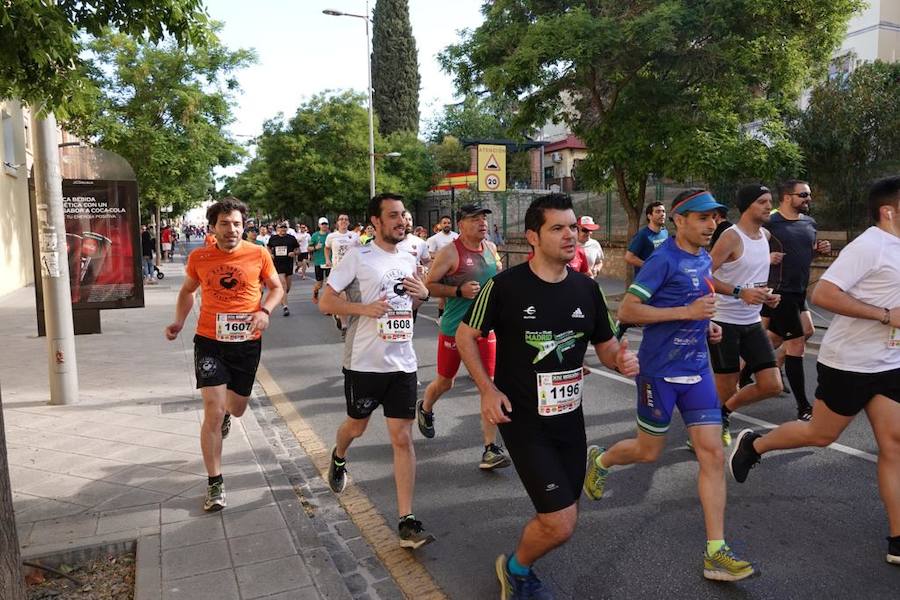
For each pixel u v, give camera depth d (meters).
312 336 11.41
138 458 5.05
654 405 3.69
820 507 4.21
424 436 5.81
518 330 2.98
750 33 12.05
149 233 22.20
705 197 3.66
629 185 15.04
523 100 14.36
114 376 7.91
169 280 22.88
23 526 3.91
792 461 4.95
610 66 12.34
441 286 5.08
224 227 4.20
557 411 2.99
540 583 3.16
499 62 13.86
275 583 3.29
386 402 3.90
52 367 6.54
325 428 6.24
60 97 5.50
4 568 2.76
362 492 4.68
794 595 3.26
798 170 12.88
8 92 5.63
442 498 4.54
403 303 3.90
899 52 24.20
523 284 2.98
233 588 3.24
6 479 2.79
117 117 19.44
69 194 10.19
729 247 4.89
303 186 36.41
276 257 13.84
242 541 3.71
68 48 4.88
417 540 3.76
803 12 12.07
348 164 36.22
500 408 2.89
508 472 4.98
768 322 5.91
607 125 13.45
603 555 3.70
